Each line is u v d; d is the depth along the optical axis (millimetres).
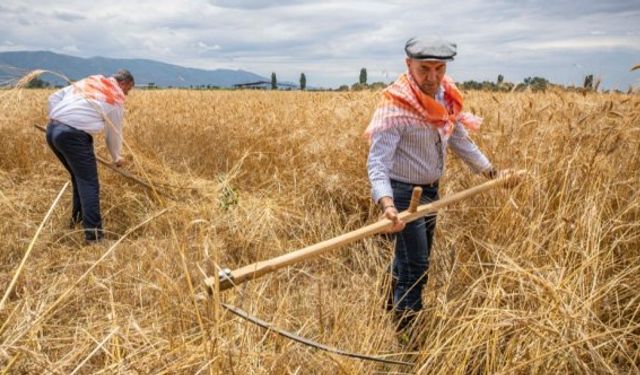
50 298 2816
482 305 2562
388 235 3998
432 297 3146
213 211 4258
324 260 3898
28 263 3797
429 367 2371
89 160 4453
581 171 3311
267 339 2545
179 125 7461
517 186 3121
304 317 2846
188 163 6387
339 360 2377
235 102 8859
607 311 2609
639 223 2760
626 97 3779
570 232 2955
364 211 4727
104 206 5332
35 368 2010
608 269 2793
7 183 5746
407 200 2795
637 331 2543
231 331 2381
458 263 3246
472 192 2799
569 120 3645
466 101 6090
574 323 2268
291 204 4887
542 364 2244
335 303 2879
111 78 4594
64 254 4070
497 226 3207
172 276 3262
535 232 2988
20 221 4680
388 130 2609
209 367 2018
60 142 4316
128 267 3518
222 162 6395
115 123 4598
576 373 2227
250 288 2941
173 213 4652
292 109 7512
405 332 2820
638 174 3305
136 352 2131
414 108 2570
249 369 2170
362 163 4918
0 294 3279
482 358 2346
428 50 2389
